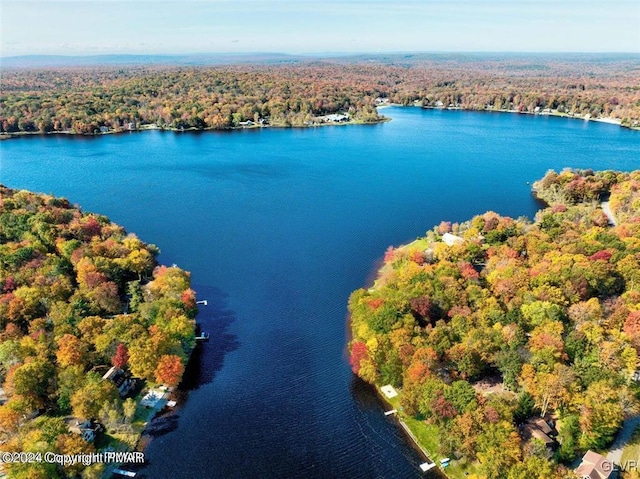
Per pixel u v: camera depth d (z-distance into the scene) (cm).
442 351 13175
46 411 12088
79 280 16650
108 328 14062
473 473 10744
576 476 9750
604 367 12544
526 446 10550
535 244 18825
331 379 14100
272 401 13250
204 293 18512
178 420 12525
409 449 11725
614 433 11481
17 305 14550
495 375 13350
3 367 13025
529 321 14375
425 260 18838
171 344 13950
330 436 12138
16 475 9494
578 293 15350
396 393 13288
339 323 16775
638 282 15962
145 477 10938
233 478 10994
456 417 11094
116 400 12081
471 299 15350
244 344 15638
